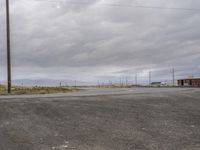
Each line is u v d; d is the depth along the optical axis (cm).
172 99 1666
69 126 891
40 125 904
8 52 2762
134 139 738
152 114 1113
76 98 1612
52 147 668
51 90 3177
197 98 1770
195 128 874
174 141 722
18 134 791
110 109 1216
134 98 1667
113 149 651
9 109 1172
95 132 813
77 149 651
